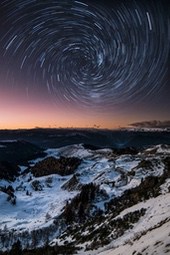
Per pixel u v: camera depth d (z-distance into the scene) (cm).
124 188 16925
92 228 9019
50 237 14038
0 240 14525
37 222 18312
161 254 2258
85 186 18575
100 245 5659
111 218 8444
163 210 5794
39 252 6850
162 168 18925
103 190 16962
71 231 11500
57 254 5975
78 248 6006
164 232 3019
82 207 15375
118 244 4978
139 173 19025
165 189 8619
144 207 7112
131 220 6519
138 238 3781
